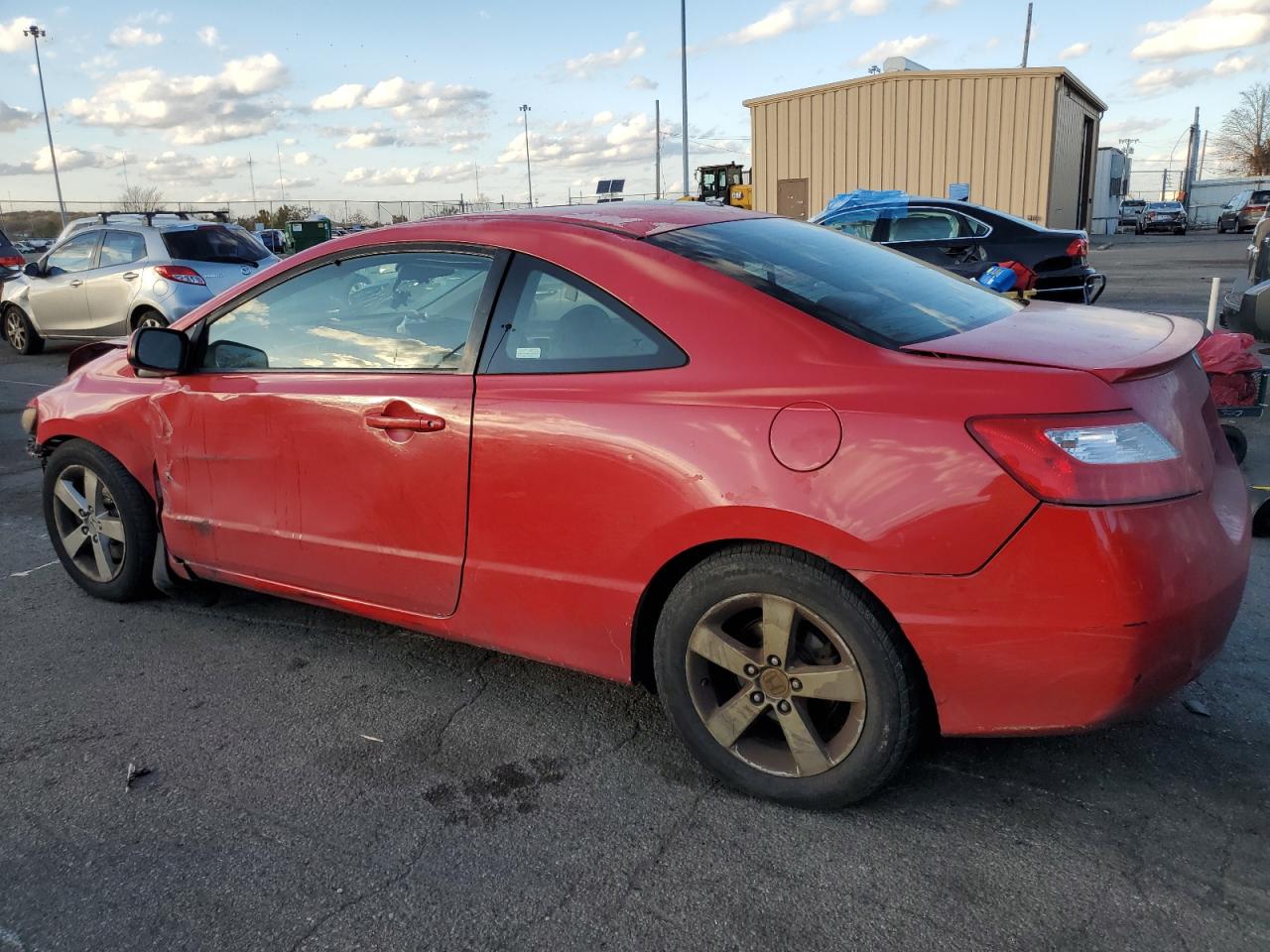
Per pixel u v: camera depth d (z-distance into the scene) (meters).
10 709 3.18
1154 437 2.11
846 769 2.39
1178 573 2.08
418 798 2.63
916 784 2.61
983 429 2.10
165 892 2.27
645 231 2.81
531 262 2.78
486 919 2.16
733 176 27.25
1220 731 2.80
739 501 2.30
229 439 3.35
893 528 2.15
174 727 3.04
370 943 2.10
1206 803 2.47
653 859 2.35
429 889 2.27
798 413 2.27
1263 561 4.12
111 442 3.80
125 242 10.83
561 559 2.65
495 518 2.74
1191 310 12.36
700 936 2.09
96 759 2.87
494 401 2.71
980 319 2.73
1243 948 1.98
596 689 3.23
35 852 2.44
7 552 4.75
